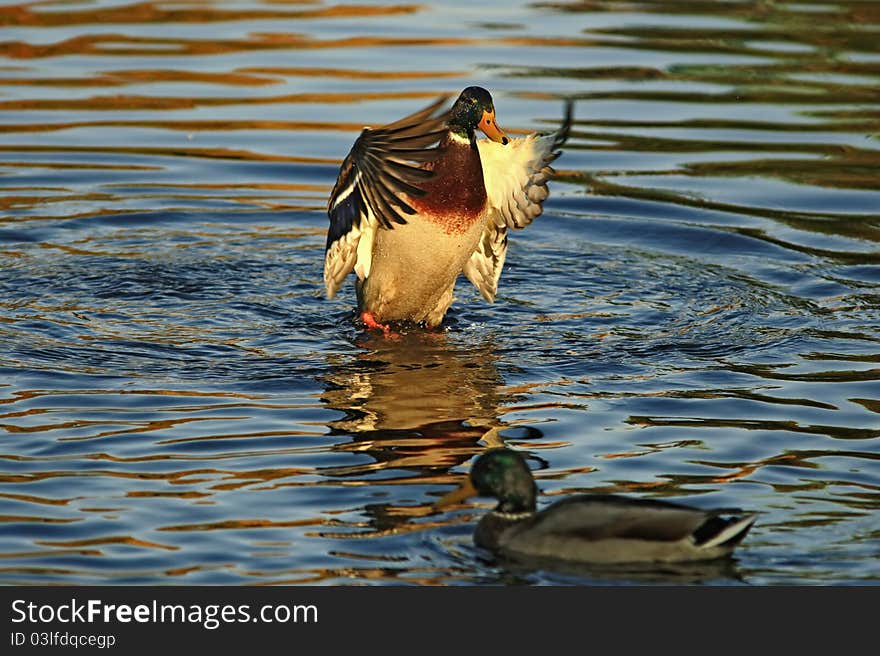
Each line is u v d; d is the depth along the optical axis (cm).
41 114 1956
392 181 1231
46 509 924
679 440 1056
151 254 1554
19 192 1714
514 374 1213
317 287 1482
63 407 1112
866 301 1410
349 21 2448
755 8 2573
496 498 940
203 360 1241
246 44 2292
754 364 1238
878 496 947
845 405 1131
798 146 1875
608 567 841
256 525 904
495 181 1358
